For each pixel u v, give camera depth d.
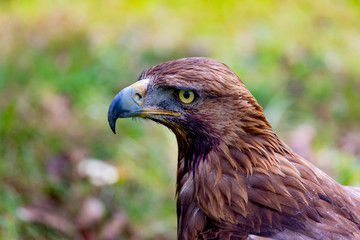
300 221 5.57
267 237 5.55
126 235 9.48
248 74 13.02
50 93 11.75
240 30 14.97
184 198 6.12
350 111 12.44
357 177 10.02
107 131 11.25
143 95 5.97
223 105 5.70
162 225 9.63
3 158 10.06
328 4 16.33
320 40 14.71
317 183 5.77
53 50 14.03
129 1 16.05
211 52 13.95
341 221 5.60
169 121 5.98
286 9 15.97
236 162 5.74
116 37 14.48
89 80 12.39
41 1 16.33
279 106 12.16
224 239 5.64
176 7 15.89
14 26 15.14
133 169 10.50
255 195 5.66
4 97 11.48
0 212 9.03
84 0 16.27
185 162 6.21
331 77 13.27
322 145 11.43
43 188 9.88
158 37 14.50
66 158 10.54
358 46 14.62
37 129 10.80
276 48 14.06
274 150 5.81
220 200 5.74
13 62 12.87
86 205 9.70
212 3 15.94
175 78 5.78
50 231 9.30
